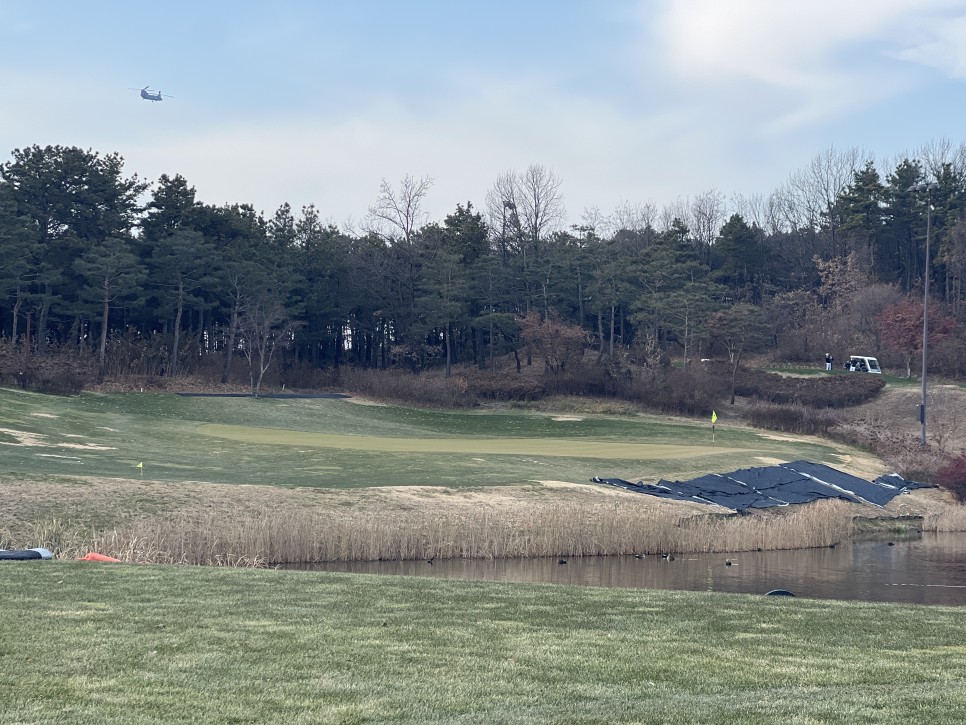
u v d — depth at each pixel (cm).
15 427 4075
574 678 852
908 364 8012
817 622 1162
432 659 908
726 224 11300
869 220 10694
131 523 2322
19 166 7306
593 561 2567
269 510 2606
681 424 6619
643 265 8981
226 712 720
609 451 4478
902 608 1302
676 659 936
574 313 9731
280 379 7638
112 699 743
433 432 5922
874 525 3478
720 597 1378
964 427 6481
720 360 8569
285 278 7931
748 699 789
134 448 3912
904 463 4812
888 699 789
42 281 6950
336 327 9325
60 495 2458
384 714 728
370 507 2769
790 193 12438
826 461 4609
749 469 4025
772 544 2908
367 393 7288
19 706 718
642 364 8656
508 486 3216
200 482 2853
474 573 2280
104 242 7012
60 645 910
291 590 1285
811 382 7662
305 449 4094
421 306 8288
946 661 947
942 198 10581
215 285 7612
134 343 7212
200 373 7431
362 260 8931
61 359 6262
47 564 1463
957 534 3366
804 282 11419
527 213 9906
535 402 7362
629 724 709
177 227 7856
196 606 1133
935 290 10556
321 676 834
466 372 8294
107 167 7744
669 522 2789
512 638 1017
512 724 707
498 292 8925
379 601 1224
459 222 9225
